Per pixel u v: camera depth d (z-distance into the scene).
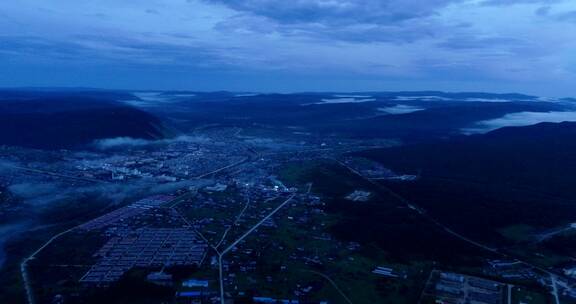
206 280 158.00
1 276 157.75
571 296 153.75
